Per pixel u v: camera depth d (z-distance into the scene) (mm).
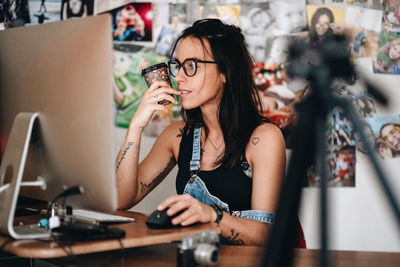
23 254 983
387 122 2650
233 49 1657
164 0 2676
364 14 2672
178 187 1757
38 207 1554
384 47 2693
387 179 671
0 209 1126
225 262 1071
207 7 2668
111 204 1035
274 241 721
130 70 2719
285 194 726
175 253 1189
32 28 1193
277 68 2637
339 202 2674
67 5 2762
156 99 1607
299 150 719
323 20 2645
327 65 707
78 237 1047
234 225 1301
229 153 1636
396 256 1176
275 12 2641
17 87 1226
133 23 2711
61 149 1107
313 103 714
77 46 1045
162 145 1896
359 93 2482
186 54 1645
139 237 1079
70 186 1126
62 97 1084
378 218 2695
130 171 1656
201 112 1786
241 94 1671
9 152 1169
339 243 2688
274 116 2643
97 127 1021
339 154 2650
